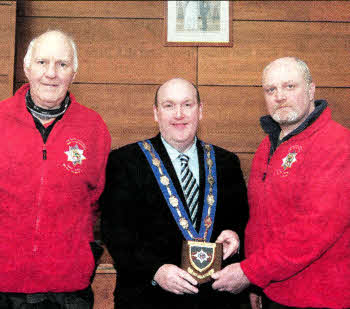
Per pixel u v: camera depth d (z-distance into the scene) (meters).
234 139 2.36
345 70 2.38
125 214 1.51
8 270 1.39
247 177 2.34
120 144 2.35
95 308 1.96
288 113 1.51
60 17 2.38
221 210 1.58
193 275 1.40
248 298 1.90
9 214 1.41
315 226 1.33
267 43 2.40
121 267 1.44
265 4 2.40
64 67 1.50
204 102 2.38
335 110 2.36
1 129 1.47
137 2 2.41
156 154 1.61
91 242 1.60
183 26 2.40
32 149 1.46
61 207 1.45
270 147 1.67
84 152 1.55
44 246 1.42
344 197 1.34
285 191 1.46
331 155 1.39
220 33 2.40
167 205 1.52
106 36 2.38
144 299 1.44
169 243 1.49
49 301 1.43
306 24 2.40
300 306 1.38
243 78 2.38
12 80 2.14
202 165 1.64
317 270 1.37
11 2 2.16
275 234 1.46
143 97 2.37
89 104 2.36
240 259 1.67
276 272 1.36
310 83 1.55
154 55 2.39
